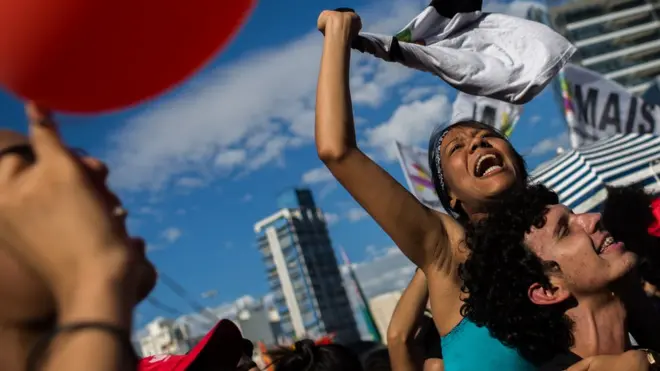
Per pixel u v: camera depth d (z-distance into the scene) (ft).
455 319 7.39
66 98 3.21
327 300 212.64
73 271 2.77
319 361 10.43
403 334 9.48
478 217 8.49
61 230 2.78
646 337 7.06
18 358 2.84
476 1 9.63
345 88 7.34
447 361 7.08
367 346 14.35
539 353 6.52
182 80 3.53
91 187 2.89
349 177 7.14
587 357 6.40
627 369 5.89
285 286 218.59
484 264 6.72
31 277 2.83
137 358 2.88
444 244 7.49
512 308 6.51
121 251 2.85
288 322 214.28
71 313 2.73
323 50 7.54
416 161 19.19
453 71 8.99
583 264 6.47
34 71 3.05
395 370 9.54
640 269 10.94
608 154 21.34
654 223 11.03
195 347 6.08
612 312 6.57
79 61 3.08
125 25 3.07
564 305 6.54
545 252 6.53
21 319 2.86
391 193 7.22
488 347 6.72
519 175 8.55
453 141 8.68
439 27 9.50
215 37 3.42
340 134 7.10
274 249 220.02
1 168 2.89
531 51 9.25
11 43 2.97
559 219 6.66
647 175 20.36
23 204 2.79
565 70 21.68
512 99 9.20
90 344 2.65
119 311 2.75
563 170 21.97
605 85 21.86
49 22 2.93
